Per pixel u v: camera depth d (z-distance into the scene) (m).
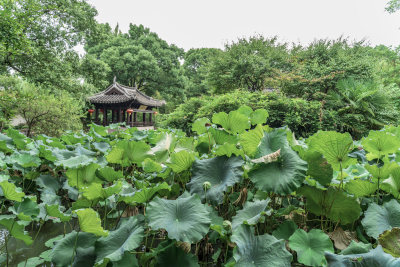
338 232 1.22
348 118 9.95
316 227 1.42
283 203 1.48
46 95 8.37
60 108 8.30
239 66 13.84
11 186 1.24
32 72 9.90
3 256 1.46
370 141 1.46
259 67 13.51
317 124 9.38
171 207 1.10
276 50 14.70
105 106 20.42
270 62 14.12
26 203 1.41
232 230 1.11
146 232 1.38
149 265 1.20
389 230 1.04
